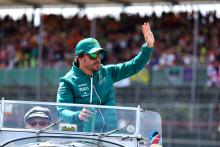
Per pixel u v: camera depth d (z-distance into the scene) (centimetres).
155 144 1162
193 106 3647
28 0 3744
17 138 1147
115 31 4519
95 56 1202
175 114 3688
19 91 4109
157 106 3750
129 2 3688
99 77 1231
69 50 4525
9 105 1170
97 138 1137
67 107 1159
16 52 4588
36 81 4084
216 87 3741
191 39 4225
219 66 3819
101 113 1149
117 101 3888
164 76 3831
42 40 4447
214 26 4244
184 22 4331
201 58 4047
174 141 3656
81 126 1146
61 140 1140
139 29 4469
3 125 1160
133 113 1145
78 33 4612
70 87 1212
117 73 1268
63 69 4053
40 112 1162
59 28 4666
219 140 3559
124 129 1140
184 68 3800
